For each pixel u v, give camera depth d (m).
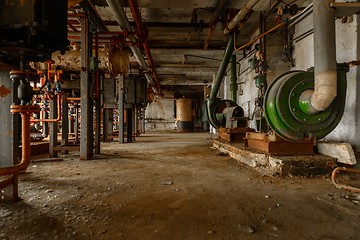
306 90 3.08
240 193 2.26
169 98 20.48
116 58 4.88
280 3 5.09
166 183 2.62
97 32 4.91
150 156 4.74
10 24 1.57
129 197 2.14
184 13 6.16
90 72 4.46
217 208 1.87
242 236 1.42
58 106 4.34
